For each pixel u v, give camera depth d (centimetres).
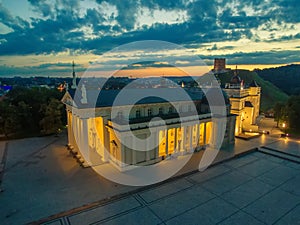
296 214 2519
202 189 3088
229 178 3434
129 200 2803
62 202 2738
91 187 3120
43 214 2495
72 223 2347
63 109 6881
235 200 2809
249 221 2392
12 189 3073
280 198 2859
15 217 2439
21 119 6256
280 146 5012
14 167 3841
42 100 6931
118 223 2348
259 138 5712
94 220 2397
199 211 2570
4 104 6047
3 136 5997
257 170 3747
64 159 4212
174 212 2550
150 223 2350
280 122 6788
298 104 6600
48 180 3338
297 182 3306
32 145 5147
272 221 2394
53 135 6106
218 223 2358
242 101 5978
